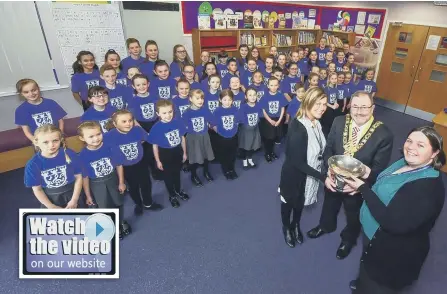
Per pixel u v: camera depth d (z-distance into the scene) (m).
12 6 3.60
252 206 2.94
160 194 3.16
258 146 3.62
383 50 6.35
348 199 2.03
